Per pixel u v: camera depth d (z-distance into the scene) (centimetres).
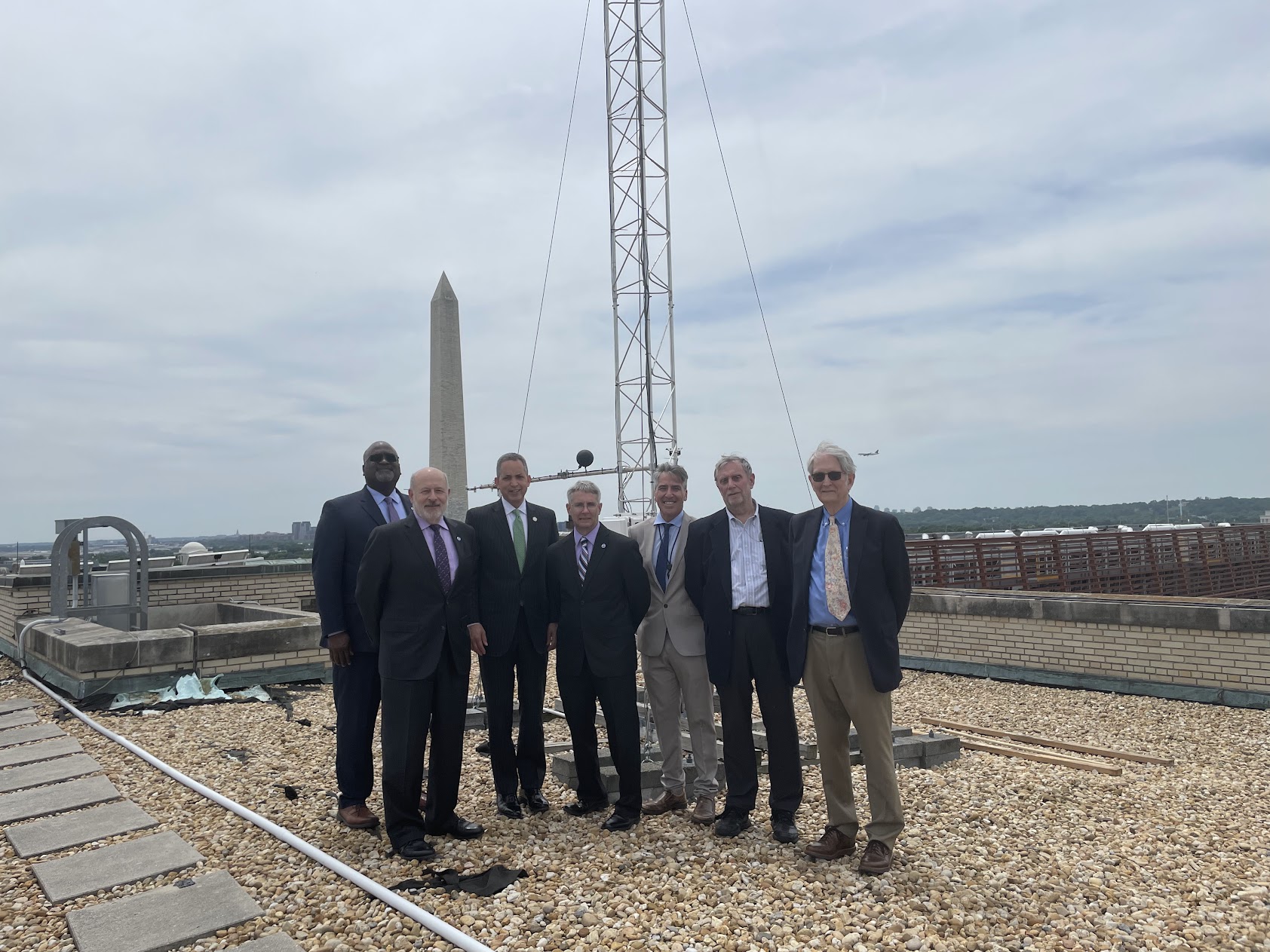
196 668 837
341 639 466
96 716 748
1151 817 476
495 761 483
